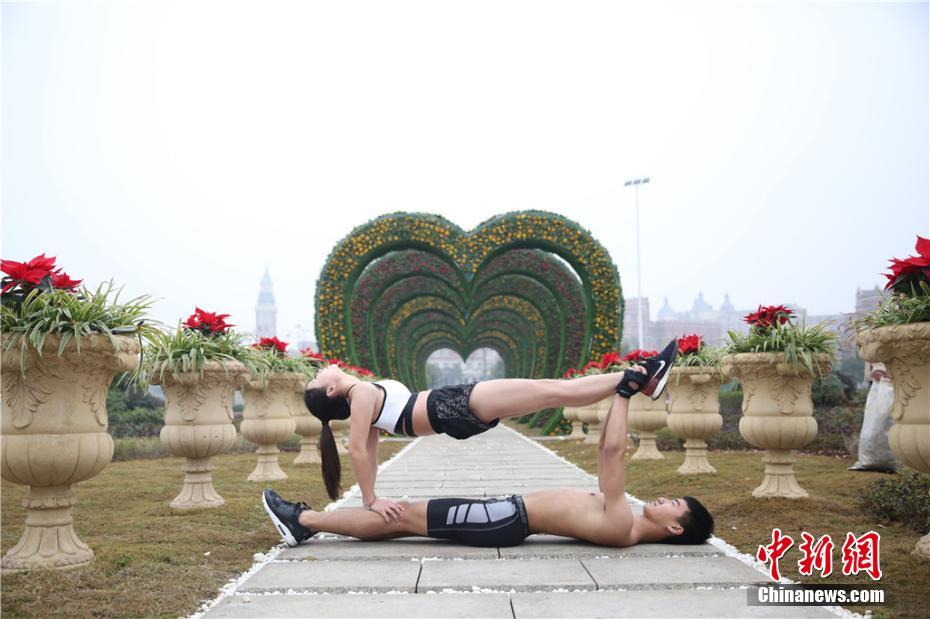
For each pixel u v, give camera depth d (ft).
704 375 20.63
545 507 11.39
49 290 10.36
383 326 59.41
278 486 20.20
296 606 8.64
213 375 15.74
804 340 14.87
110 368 10.44
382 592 9.27
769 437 15.14
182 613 8.43
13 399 9.95
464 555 11.01
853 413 32.09
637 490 18.90
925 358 9.81
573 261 43.86
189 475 16.19
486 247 42.98
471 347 105.60
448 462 27.94
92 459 10.33
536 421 53.83
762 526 13.14
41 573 9.81
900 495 13.34
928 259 10.03
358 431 11.75
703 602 8.73
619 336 43.09
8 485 20.68
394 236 42.88
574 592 9.18
